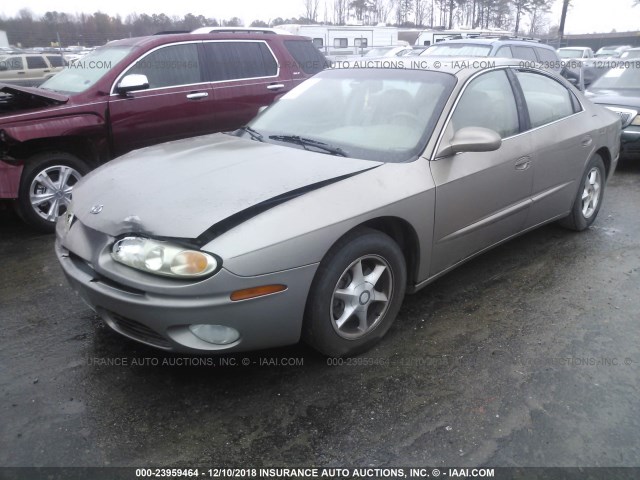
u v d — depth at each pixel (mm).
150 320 2432
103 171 3197
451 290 3789
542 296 3719
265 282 2443
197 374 2834
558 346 3125
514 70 3980
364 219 2748
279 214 2523
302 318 2662
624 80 8406
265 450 2344
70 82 5590
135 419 2514
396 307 3125
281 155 3104
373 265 2955
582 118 4500
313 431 2451
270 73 6637
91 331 3252
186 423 2492
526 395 2703
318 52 7352
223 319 2422
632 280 3980
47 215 5039
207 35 6117
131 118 5441
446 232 3299
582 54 25562
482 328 3305
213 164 2996
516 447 2377
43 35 31453
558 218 4516
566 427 2492
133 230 2482
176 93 5766
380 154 3148
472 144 3129
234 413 2559
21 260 4414
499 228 3773
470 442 2400
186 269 2340
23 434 2414
